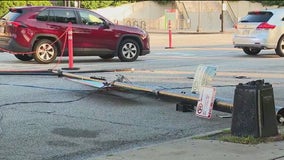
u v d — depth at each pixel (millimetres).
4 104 9172
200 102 8422
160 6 50562
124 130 7551
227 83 11820
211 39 32250
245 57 18609
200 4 49062
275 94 10367
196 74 8906
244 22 19109
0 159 6055
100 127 7699
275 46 18672
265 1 47938
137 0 50625
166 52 21469
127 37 17109
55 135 7195
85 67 14883
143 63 16422
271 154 5938
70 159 6145
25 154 6289
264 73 13672
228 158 5820
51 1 47844
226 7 45438
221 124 7953
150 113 8703
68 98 9852
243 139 6512
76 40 16234
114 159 5918
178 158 5883
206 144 6500
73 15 16344
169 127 7758
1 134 7164
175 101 9617
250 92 6559
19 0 43906
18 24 15656
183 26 48938
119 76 11109
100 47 16672
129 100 9797
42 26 15844
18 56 16906
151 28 49844
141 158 5926
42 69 14172
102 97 10039
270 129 6637
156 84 11445
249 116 6586
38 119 8102
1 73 12875
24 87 10969
